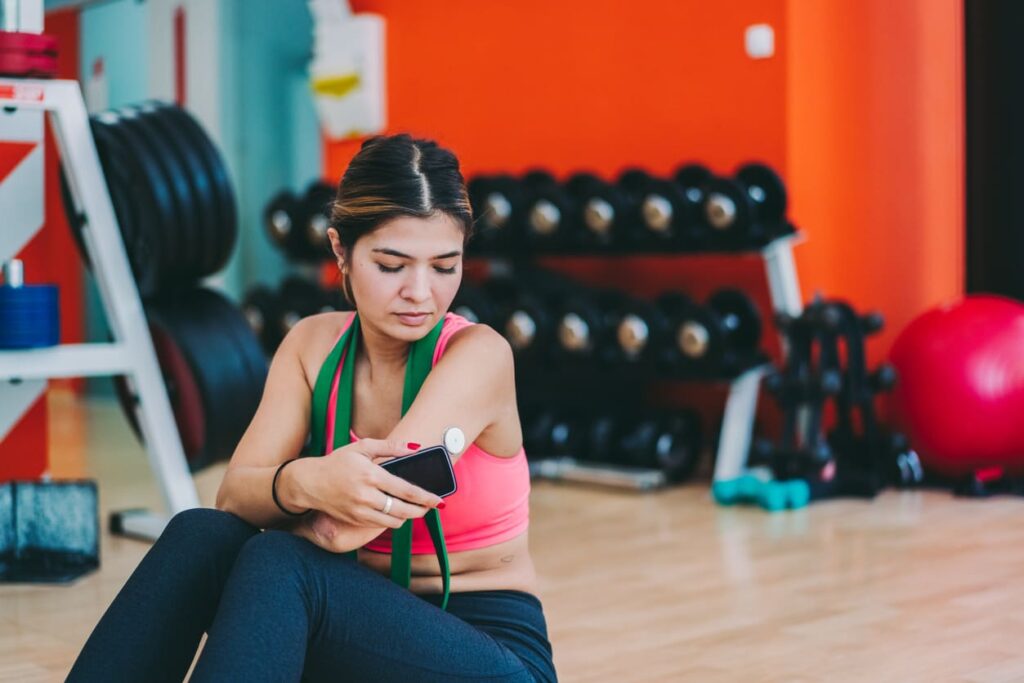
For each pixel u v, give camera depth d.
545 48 4.82
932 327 3.74
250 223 6.35
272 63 6.38
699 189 4.04
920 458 3.81
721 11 4.29
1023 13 3.89
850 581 2.62
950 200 4.31
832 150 4.19
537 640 1.25
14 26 2.74
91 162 2.76
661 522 3.33
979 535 3.07
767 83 4.18
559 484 3.99
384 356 1.23
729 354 3.73
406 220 1.13
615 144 4.63
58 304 2.68
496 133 5.00
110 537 3.11
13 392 2.95
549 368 4.05
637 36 4.54
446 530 1.22
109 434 5.13
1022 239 3.95
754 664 2.04
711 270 4.39
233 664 1.00
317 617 1.08
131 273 2.91
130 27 6.43
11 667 2.04
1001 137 3.95
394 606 1.10
